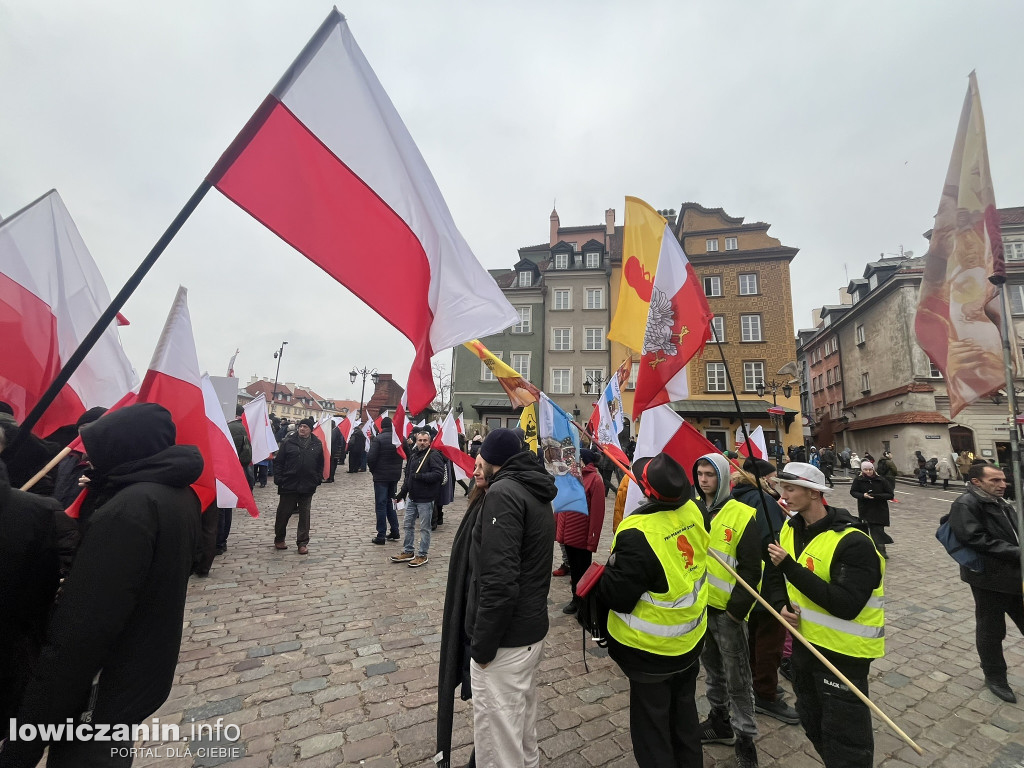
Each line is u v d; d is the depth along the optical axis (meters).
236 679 3.40
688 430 3.82
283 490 6.84
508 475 2.31
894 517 12.10
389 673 3.52
